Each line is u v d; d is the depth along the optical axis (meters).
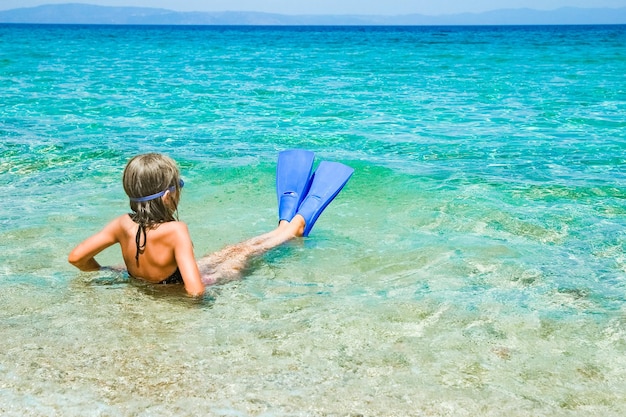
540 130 9.67
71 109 11.81
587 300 3.50
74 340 2.92
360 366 2.72
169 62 25.80
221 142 8.60
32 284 3.61
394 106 12.55
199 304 3.36
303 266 4.01
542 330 3.11
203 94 14.55
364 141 8.75
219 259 3.99
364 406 2.42
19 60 25.31
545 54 29.31
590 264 4.08
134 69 21.83
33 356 2.76
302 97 14.04
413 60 26.52
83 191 5.89
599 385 2.59
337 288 3.65
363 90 15.44
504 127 9.98
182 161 7.18
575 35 68.88
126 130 9.55
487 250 4.33
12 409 2.37
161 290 3.54
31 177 6.45
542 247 4.41
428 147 8.30
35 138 8.64
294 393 2.50
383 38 63.12
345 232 4.75
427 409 2.40
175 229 3.46
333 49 37.78
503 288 3.66
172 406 2.40
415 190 6.00
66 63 24.16
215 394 2.48
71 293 3.48
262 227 4.88
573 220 5.03
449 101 13.30
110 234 3.66
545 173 6.73
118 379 2.58
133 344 2.89
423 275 3.87
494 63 24.17
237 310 3.30
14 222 4.86
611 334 3.07
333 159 7.45
